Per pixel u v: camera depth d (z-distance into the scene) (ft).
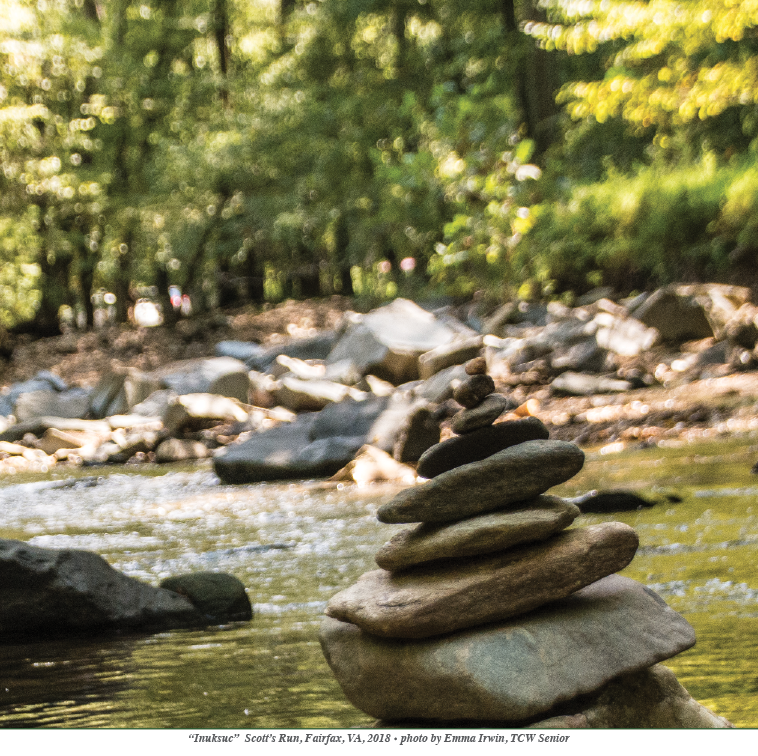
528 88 90.27
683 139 74.13
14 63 92.27
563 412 46.21
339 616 11.96
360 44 109.29
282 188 100.89
